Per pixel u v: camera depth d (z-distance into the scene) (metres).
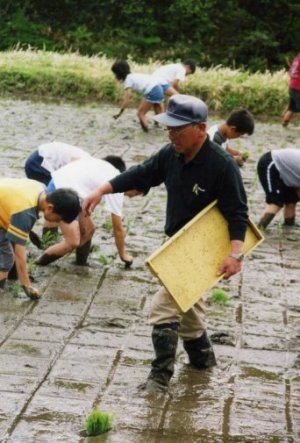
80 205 7.11
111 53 32.50
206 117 5.50
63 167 8.02
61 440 5.05
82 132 15.87
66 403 5.54
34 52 24.23
